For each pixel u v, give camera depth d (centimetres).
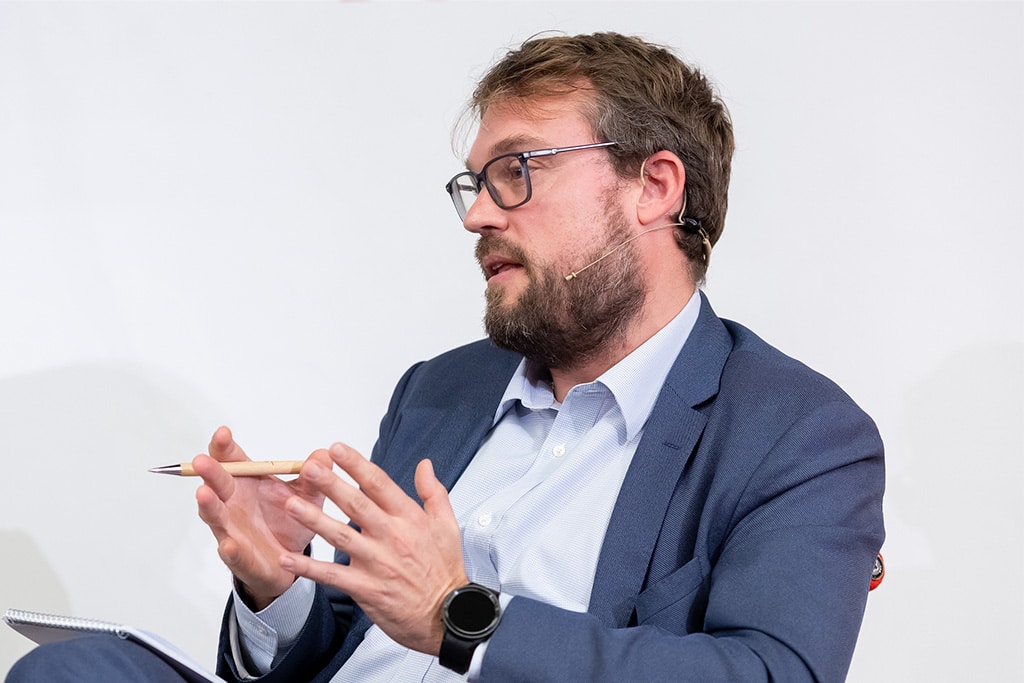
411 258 518
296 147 520
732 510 315
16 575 507
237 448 311
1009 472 468
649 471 331
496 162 360
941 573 470
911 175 483
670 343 360
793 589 288
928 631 470
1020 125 477
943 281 479
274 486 319
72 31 514
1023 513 466
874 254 484
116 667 277
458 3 517
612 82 361
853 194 487
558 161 354
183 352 516
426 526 275
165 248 517
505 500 356
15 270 512
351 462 267
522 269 357
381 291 518
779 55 494
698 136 375
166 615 513
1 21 511
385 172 519
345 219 519
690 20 502
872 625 473
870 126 486
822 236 489
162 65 518
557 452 359
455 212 517
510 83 366
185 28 518
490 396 391
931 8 483
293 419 516
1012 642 465
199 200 518
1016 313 473
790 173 491
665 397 342
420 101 518
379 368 518
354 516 267
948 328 478
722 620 289
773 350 364
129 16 516
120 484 513
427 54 518
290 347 518
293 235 519
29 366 512
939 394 476
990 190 478
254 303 518
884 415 480
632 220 360
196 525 515
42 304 513
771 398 331
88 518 511
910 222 482
